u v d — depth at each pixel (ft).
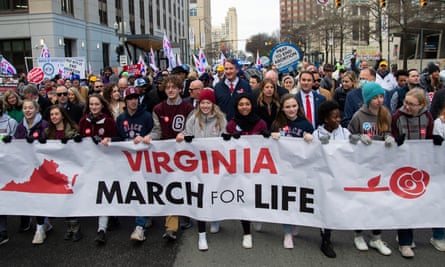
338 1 73.26
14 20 100.42
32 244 16.21
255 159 15.42
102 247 15.78
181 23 273.54
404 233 14.73
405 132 15.14
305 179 15.05
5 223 16.53
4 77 50.49
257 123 16.30
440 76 26.76
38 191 16.42
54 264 14.39
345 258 14.43
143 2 176.55
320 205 14.88
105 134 17.37
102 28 129.39
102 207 16.26
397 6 106.32
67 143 16.29
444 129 16.12
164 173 15.96
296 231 16.51
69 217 16.44
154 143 15.85
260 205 15.47
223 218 15.61
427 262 14.05
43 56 57.77
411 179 14.65
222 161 15.57
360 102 20.42
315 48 221.46
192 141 15.64
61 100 24.20
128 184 16.19
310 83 20.25
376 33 123.03
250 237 15.56
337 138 15.74
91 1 122.11
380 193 14.71
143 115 17.37
